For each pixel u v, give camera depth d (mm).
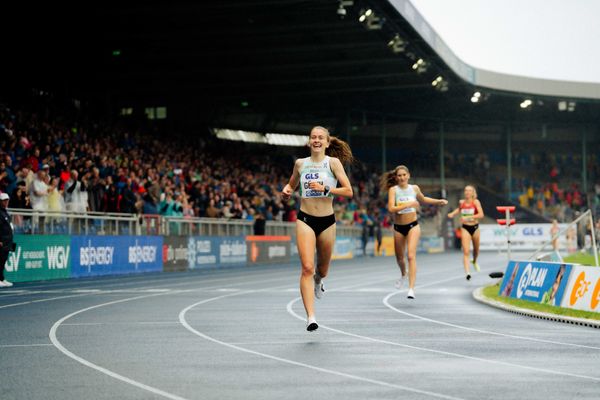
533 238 46562
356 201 44562
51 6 27375
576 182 57000
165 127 39875
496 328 9711
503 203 54344
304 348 7992
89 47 32750
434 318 10930
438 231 52438
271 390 5820
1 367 6820
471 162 56438
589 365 6945
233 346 8133
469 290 16500
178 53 33719
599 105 51969
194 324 10180
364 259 37125
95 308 12445
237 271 25391
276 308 12453
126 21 29312
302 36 31797
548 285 11875
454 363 7051
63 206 21094
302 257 8516
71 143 26203
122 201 23172
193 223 26625
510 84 45250
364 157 54062
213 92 41188
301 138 51031
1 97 29812
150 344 8273
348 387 5934
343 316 11195
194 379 6262
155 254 24469
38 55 33625
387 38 31484
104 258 22047
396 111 50500
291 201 36188
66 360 7207
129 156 29391
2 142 22312
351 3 25844
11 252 18438
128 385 6012
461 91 44750
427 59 35844
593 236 14609
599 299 10305
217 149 40344
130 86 39094
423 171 54250
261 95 41250
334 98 44438
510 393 5707
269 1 26781
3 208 16891
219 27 30250
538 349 7926
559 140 58375
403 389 5859
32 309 12266
